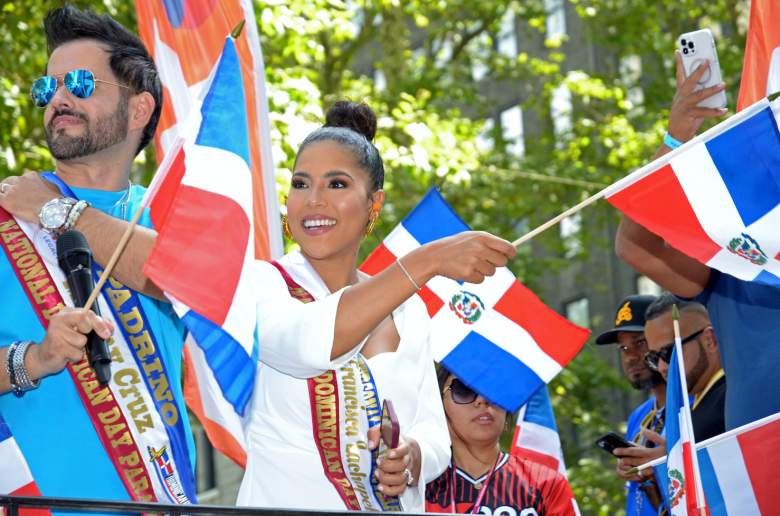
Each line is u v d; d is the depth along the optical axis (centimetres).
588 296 5325
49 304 705
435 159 2467
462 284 1047
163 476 711
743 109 907
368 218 785
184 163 716
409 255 703
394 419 703
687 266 976
